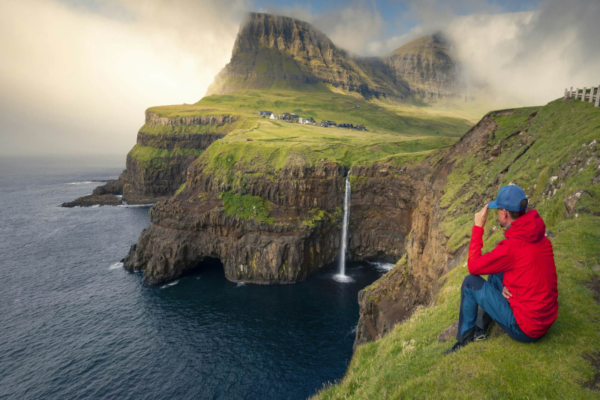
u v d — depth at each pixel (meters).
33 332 59.31
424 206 63.00
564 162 21.02
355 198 95.69
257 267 83.38
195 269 94.25
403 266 50.12
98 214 155.88
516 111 51.38
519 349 7.02
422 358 9.19
